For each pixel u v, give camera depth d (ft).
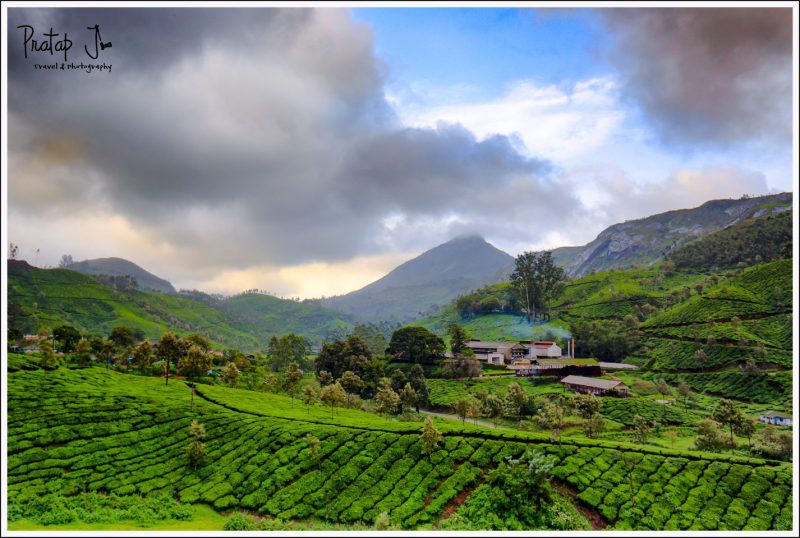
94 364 477.36
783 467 263.49
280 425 309.22
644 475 253.44
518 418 416.46
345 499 235.61
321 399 423.23
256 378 548.31
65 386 348.38
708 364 551.18
